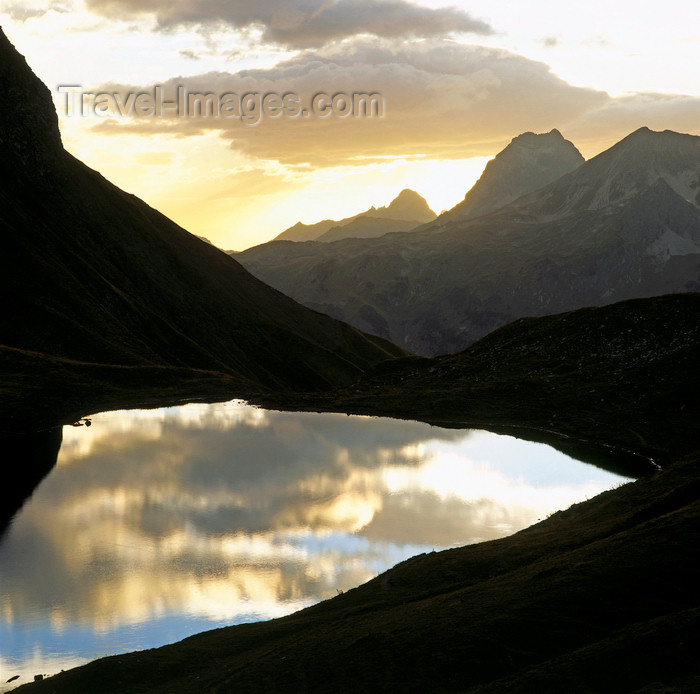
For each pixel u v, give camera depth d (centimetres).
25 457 11112
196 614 5756
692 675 3175
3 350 16738
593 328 17888
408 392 16900
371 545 7425
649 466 10638
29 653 5116
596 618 3997
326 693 3709
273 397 17050
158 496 9231
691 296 17775
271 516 8419
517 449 11988
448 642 3956
